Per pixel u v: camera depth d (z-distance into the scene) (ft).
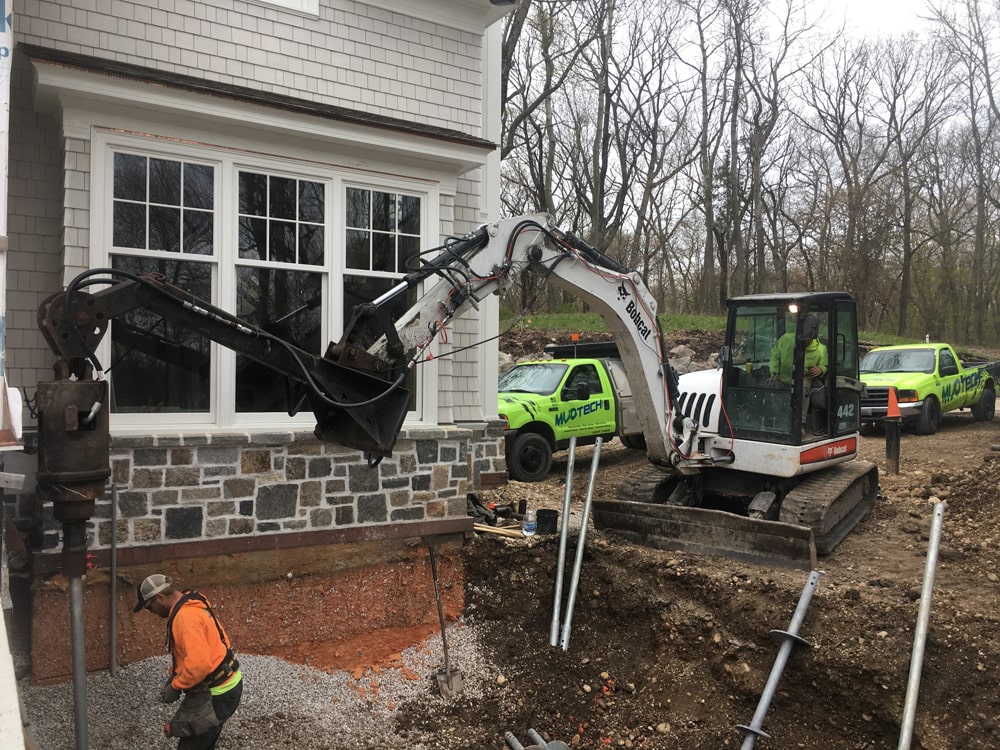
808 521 23.09
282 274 21.20
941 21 112.06
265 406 20.83
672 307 141.90
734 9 100.53
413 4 24.52
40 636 17.67
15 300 18.98
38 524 18.12
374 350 16.33
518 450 37.29
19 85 18.92
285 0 22.06
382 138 21.94
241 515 20.06
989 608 19.16
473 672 22.35
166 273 19.53
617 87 98.58
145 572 18.86
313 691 20.30
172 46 20.25
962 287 122.11
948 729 16.85
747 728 17.92
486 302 28.96
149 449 18.84
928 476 33.37
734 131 104.94
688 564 22.84
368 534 22.02
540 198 94.07
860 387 28.45
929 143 118.83
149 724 17.34
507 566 24.36
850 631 18.98
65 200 18.08
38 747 16.14
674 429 25.62
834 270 119.14
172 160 19.54
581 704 21.53
